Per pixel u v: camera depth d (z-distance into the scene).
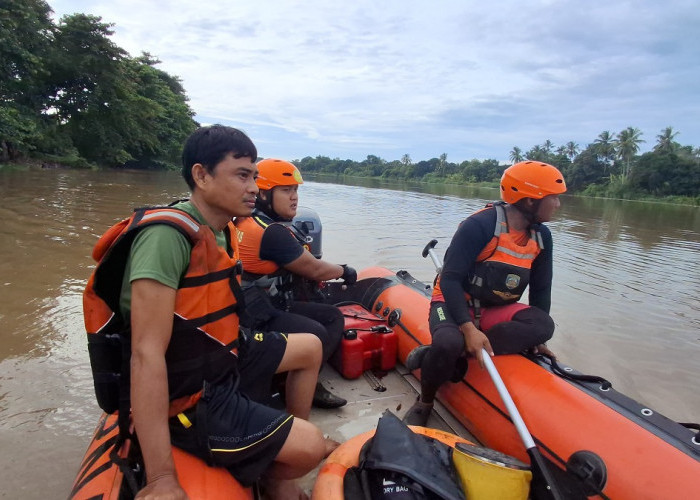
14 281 4.77
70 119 28.20
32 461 2.21
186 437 1.49
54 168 23.08
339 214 13.68
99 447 1.62
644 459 1.73
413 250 8.01
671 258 9.19
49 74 24.05
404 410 2.67
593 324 4.79
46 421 2.53
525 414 2.13
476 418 2.39
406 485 1.60
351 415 2.60
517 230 2.44
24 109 23.44
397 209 16.59
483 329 2.53
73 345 3.43
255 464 1.56
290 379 2.08
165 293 1.30
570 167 75.69
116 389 1.45
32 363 3.14
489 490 1.65
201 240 1.41
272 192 2.68
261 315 2.43
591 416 1.96
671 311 5.37
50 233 7.12
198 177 1.48
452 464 1.78
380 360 3.06
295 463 1.64
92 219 8.59
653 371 3.78
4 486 2.04
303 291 3.03
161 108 34.28
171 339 1.42
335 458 1.84
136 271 1.28
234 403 1.57
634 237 12.78
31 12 23.02
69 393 2.81
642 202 52.81
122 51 28.03
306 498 1.85
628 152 72.00
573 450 1.91
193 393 1.50
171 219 1.36
